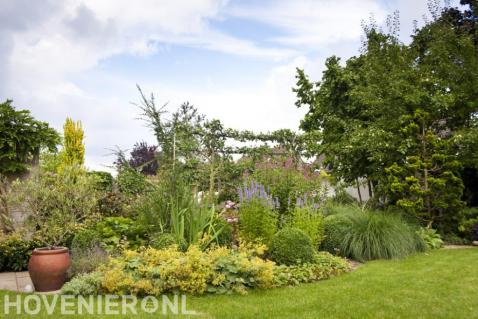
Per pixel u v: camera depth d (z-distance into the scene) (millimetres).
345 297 4996
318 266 6352
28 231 7172
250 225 7223
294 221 7719
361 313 4367
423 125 10578
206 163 11086
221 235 7160
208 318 4223
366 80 12070
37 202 6301
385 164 10969
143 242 7379
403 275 6188
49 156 13297
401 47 12117
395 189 10031
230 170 11555
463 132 10203
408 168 10281
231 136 11812
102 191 10406
